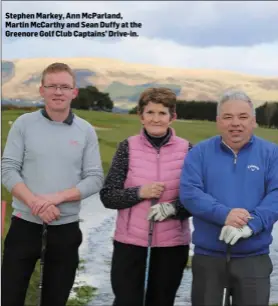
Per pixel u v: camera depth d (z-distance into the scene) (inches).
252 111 107.8
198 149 110.4
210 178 107.8
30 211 116.9
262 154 108.4
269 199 105.3
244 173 107.0
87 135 120.3
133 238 116.1
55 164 116.0
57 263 118.6
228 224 102.2
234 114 106.1
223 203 106.3
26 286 118.7
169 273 117.0
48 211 112.5
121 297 116.2
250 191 106.3
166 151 117.0
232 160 107.8
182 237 117.5
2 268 118.0
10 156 116.5
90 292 145.5
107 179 117.8
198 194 105.8
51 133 116.8
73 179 117.6
